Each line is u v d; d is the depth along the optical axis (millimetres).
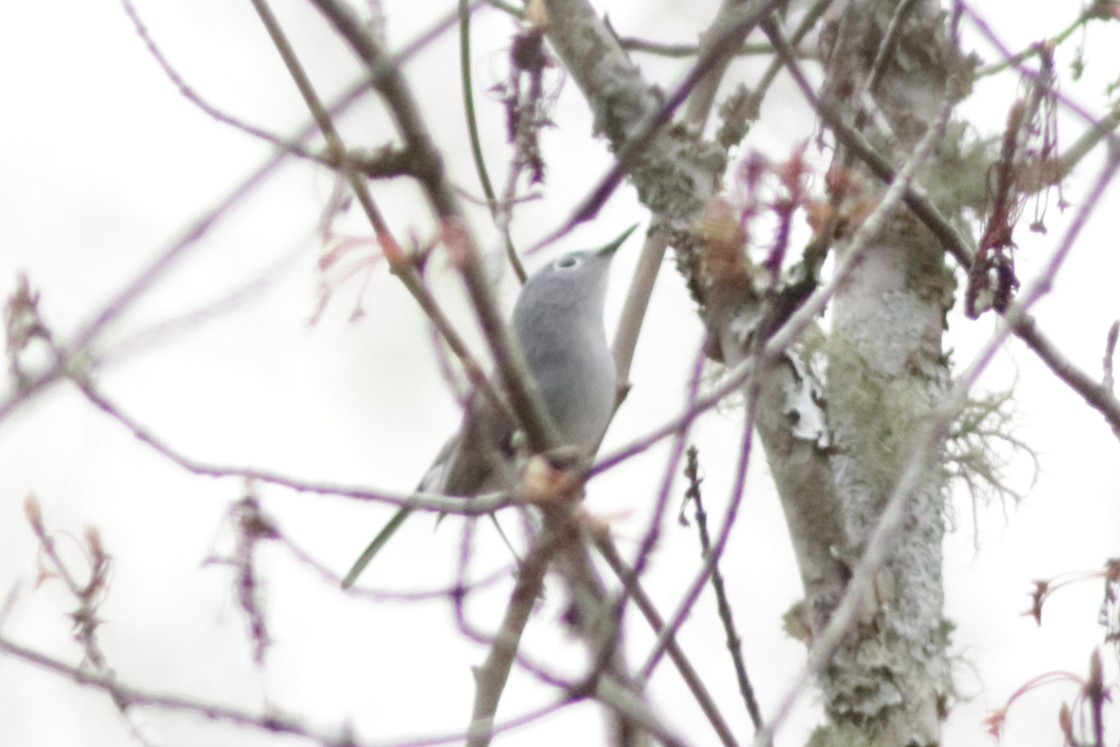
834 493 8352
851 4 6605
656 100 8445
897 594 8250
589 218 5098
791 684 5184
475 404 5484
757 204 5016
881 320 9016
